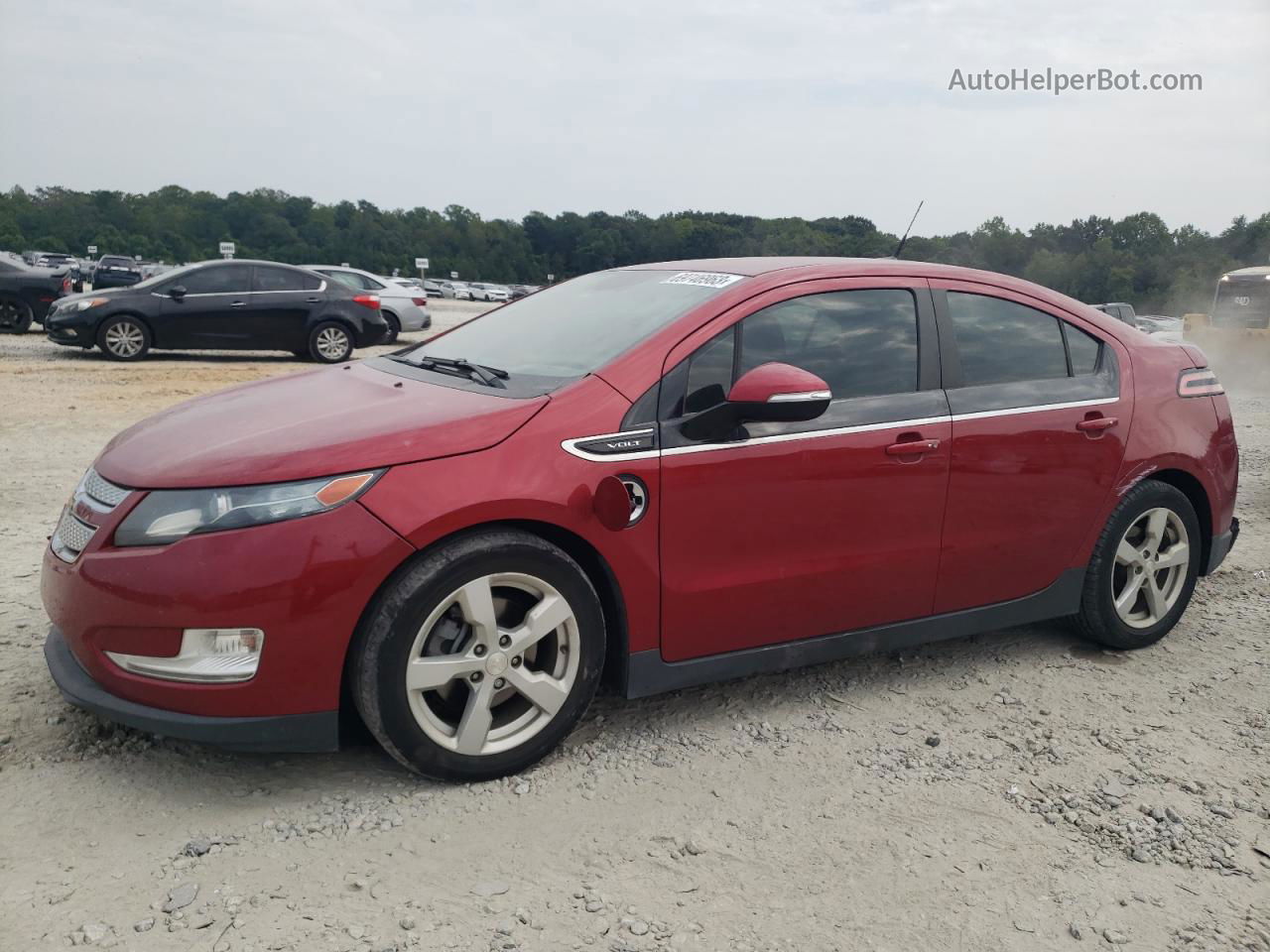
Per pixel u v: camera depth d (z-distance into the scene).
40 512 5.86
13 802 2.79
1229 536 4.57
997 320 3.93
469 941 2.31
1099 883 2.66
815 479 3.37
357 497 2.74
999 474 3.76
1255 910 2.57
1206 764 3.34
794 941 2.38
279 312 14.66
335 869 2.56
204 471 2.76
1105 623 4.18
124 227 148.75
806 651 3.52
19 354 14.18
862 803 3.00
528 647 2.99
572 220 165.25
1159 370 4.30
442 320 32.31
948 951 2.37
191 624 2.65
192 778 2.97
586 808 2.91
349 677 2.86
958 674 4.02
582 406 3.08
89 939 2.25
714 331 3.32
